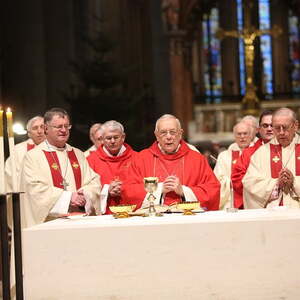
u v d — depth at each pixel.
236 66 28.75
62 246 4.87
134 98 19.72
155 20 26.31
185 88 26.80
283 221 4.88
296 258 4.88
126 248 4.86
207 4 28.38
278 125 7.06
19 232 4.91
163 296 4.87
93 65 19.67
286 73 28.97
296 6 28.81
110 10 24.89
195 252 4.86
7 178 7.86
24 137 16.64
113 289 4.87
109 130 8.48
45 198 6.84
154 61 26.22
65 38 23.59
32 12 22.62
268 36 29.14
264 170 7.26
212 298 4.87
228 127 27.42
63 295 4.88
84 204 6.80
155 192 6.85
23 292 4.91
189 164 7.27
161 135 7.22
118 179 7.75
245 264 4.87
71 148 7.69
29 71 22.30
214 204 6.88
